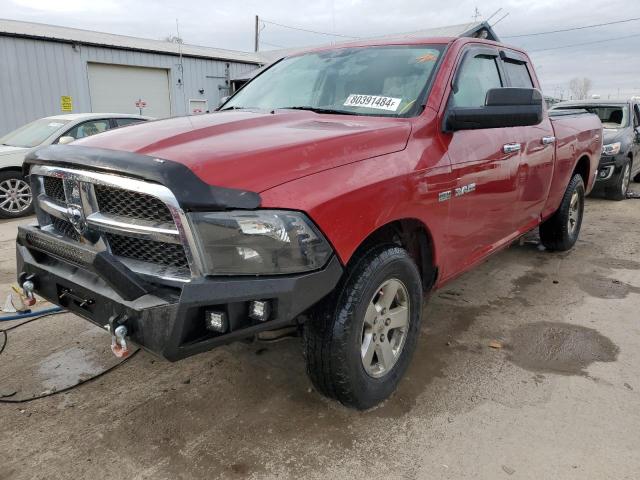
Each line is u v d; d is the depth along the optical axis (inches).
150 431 99.4
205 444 95.7
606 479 86.0
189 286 76.2
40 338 137.6
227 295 77.2
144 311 79.3
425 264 120.3
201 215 76.2
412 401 109.2
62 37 630.5
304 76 143.1
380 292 102.9
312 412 105.5
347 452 93.4
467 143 123.7
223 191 77.2
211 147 85.7
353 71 134.7
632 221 294.5
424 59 129.1
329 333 92.7
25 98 597.9
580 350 132.4
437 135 115.3
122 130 103.3
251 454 93.0
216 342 79.9
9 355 128.4
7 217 313.1
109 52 666.2
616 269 201.3
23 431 99.1
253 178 80.4
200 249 77.0
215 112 132.6
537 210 178.4
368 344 100.9
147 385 115.6
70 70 632.4
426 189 107.5
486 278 189.6
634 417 103.2
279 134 96.1
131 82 706.8
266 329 81.7
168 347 77.4
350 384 96.6
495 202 140.0
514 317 153.8
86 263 87.4
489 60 150.9
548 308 160.9
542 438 96.7
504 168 140.3
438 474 87.6
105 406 107.6
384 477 87.2
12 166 309.7
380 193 95.0
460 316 154.3
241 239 77.8
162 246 83.7
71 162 88.0
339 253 87.4
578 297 170.6
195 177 76.7
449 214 118.3
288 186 82.4
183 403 108.7
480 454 92.4
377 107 121.0
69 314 152.4
